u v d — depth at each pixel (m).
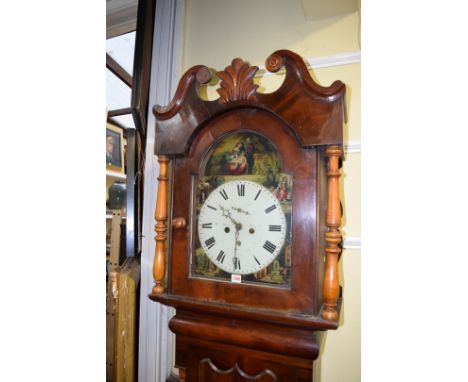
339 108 0.69
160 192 0.87
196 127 0.82
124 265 1.34
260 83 1.22
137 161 1.38
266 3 1.25
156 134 0.86
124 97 1.79
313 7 1.09
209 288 0.79
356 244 1.06
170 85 1.31
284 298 0.72
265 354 0.78
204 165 0.84
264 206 0.77
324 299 0.69
